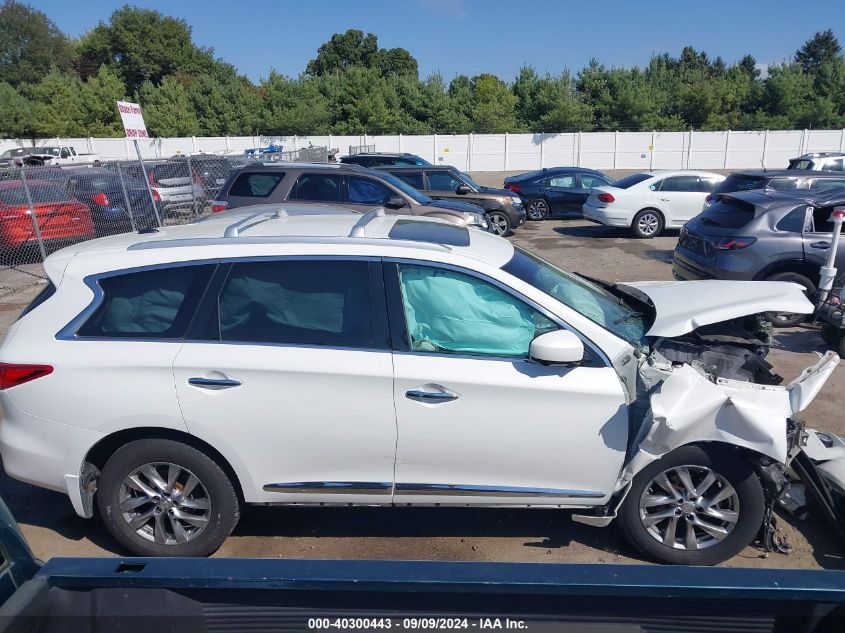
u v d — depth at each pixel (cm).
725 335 403
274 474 334
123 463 334
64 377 327
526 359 329
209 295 335
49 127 4612
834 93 4731
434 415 324
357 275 337
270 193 1022
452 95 5047
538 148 3962
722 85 4928
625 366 330
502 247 388
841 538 360
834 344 709
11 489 436
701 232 859
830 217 777
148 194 1413
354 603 185
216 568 185
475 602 183
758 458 328
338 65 7675
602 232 1644
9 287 1069
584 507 344
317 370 321
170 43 6328
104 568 187
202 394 323
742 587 175
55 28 6397
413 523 390
